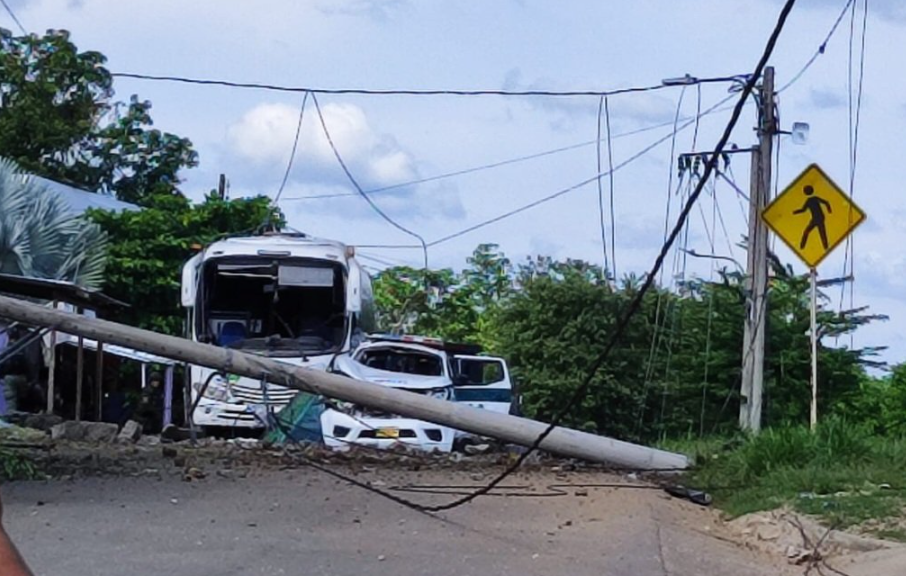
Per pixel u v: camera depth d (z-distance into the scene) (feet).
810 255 49.14
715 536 37.01
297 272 70.59
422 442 58.29
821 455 44.60
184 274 71.77
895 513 37.01
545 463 52.65
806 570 32.32
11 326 59.62
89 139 145.89
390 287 143.13
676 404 86.79
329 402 53.83
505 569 30.86
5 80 142.10
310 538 33.94
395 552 32.48
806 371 78.23
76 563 30.09
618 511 39.11
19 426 61.52
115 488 41.39
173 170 149.28
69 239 96.02
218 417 65.21
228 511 37.58
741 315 83.66
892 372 80.18
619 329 40.70
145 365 91.71
